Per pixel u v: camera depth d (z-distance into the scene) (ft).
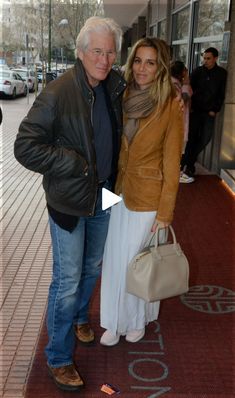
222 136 23.70
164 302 11.07
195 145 23.07
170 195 8.11
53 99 6.68
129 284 8.34
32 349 9.02
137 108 7.82
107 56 6.89
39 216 16.97
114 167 7.97
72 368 8.02
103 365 8.65
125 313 9.00
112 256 8.61
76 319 9.18
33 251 13.74
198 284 12.01
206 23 27.71
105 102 7.47
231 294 11.54
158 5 46.55
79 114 6.88
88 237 8.30
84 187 7.10
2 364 8.56
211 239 15.15
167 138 8.00
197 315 10.53
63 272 7.66
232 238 15.28
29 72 75.77
